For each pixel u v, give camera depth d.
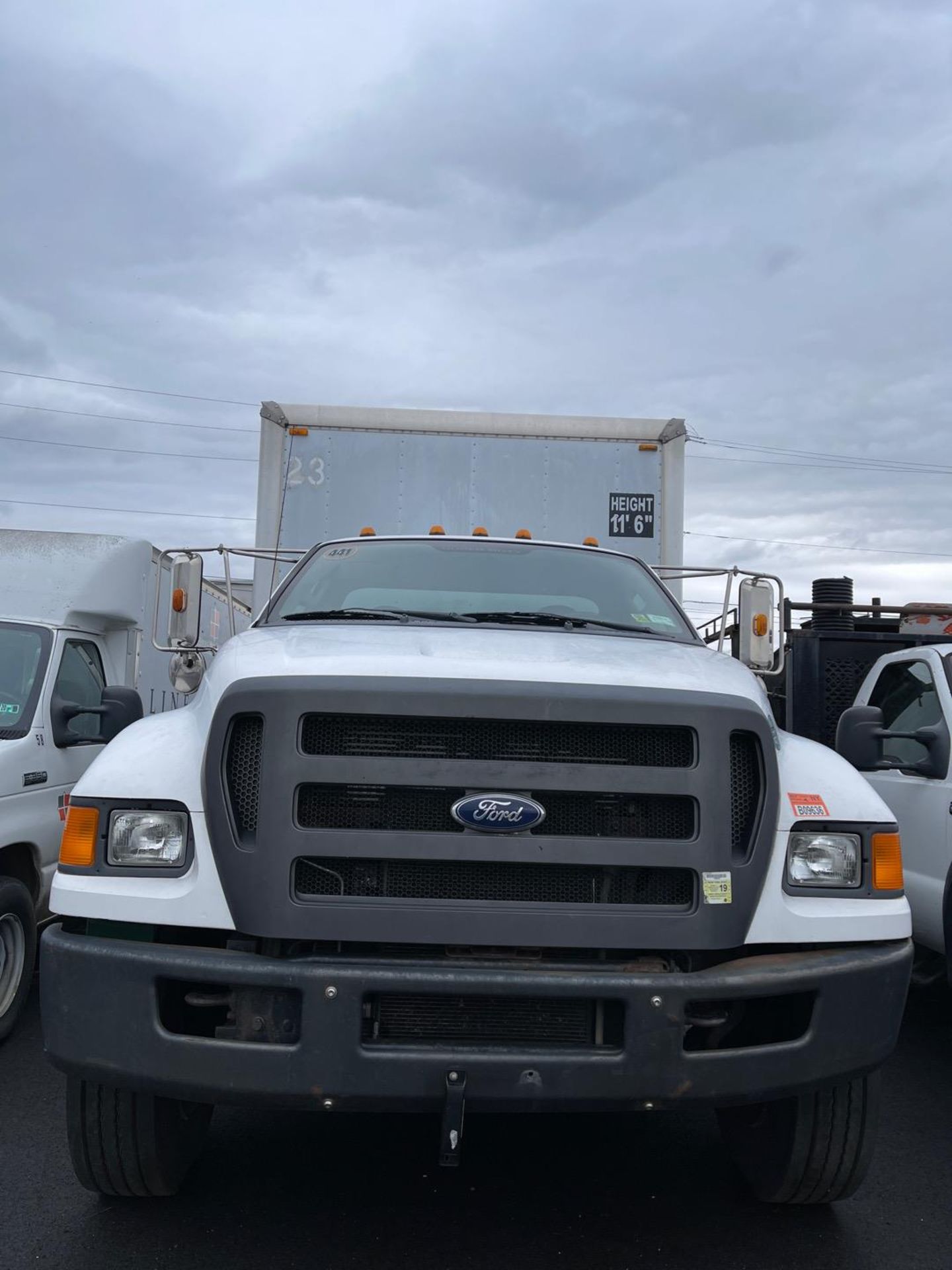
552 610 4.73
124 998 3.07
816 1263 3.44
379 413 8.26
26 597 7.10
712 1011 3.21
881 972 3.24
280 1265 3.37
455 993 2.98
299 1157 4.19
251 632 4.12
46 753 6.02
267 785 3.12
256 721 3.23
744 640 5.09
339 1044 2.96
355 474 8.21
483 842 3.11
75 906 3.17
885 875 3.38
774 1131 3.67
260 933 3.06
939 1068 5.44
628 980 3.02
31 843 5.79
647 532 8.30
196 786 3.26
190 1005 3.28
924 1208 3.84
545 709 3.17
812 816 3.36
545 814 3.17
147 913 3.13
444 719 3.19
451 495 8.23
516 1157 4.23
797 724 8.43
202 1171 4.04
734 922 3.17
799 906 3.27
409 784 3.12
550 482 8.30
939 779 5.71
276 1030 3.07
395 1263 3.40
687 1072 3.02
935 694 6.18
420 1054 2.97
